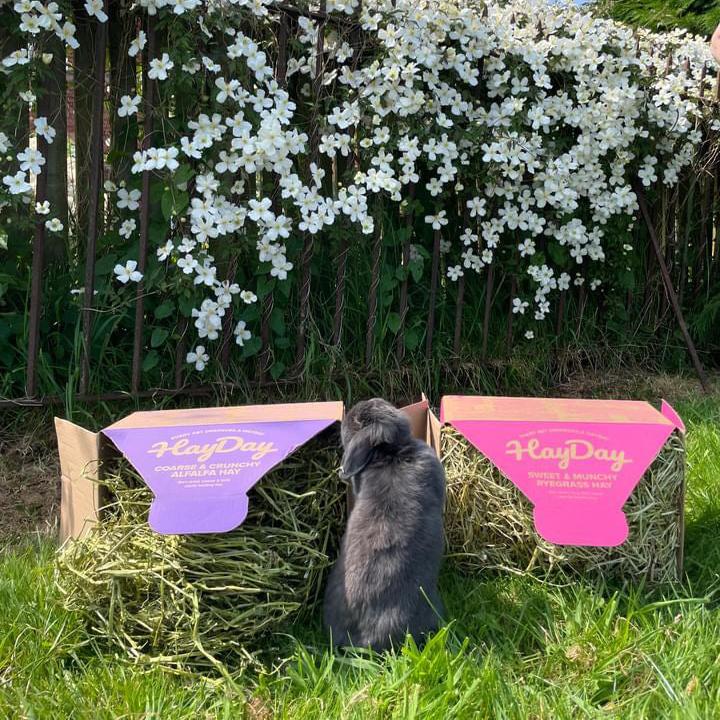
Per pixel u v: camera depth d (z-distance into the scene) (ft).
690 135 7.38
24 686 3.07
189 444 3.51
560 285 7.03
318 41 5.59
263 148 5.24
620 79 6.81
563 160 6.60
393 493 3.39
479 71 6.47
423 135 6.03
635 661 3.18
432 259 6.42
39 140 5.00
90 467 3.65
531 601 3.65
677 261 8.16
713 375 8.02
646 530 3.76
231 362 5.80
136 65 5.48
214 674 3.22
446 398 4.39
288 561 3.44
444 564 3.98
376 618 3.22
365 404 3.67
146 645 3.31
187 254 5.20
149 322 5.62
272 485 3.52
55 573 3.59
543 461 3.71
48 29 4.76
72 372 5.42
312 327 6.00
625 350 7.82
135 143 5.53
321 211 5.61
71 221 5.64
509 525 3.87
